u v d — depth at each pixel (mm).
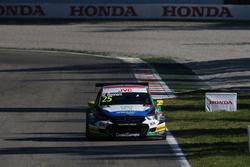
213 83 148375
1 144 78000
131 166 63500
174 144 76000
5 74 164375
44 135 85438
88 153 71000
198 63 182500
